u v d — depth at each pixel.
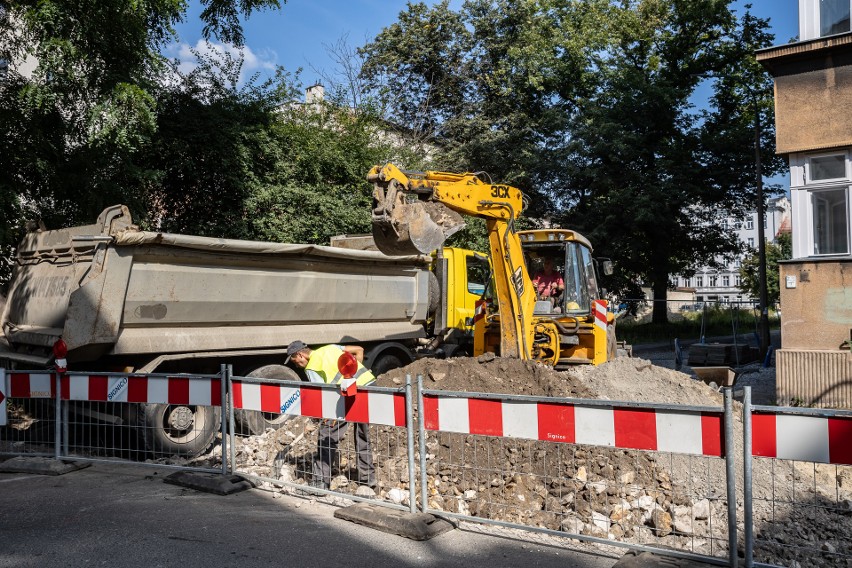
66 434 7.07
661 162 26.58
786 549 4.82
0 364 8.75
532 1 30.06
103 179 11.61
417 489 5.86
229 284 8.18
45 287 7.96
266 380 6.08
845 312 10.14
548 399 4.68
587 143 27.30
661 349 24.31
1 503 5.72
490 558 4.52
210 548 4.64
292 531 5.02
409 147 25.12
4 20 10.63
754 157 27.08
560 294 10.76
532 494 5.72
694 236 30.83
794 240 10.70
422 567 4.35
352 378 5.50
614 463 5.98
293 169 17.41
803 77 10.52
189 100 15.98
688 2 28.97
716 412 4.20
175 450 7.56
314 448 6.93
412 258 10.80
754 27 28.94
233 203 16.61
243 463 7.14
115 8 10.30
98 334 7.02
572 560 4.50
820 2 10.42
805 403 10.32
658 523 5.20
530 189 29.22
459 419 5.03
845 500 5.83
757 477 6.18
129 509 5.54
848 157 10.27
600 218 27.36
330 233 17.11
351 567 4.34
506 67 29.91
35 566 4.29
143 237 7.20
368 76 30.23
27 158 10.62
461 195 8.24
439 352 11.84
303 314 9.19
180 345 7.78
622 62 28.73
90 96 10.97
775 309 36.53
